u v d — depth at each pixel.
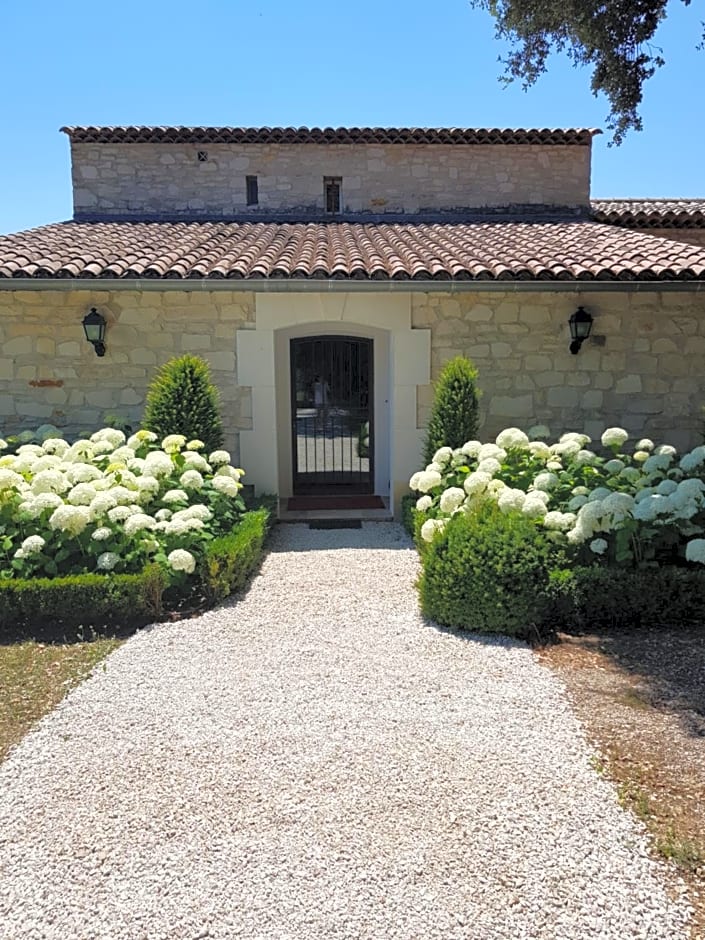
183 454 6.85
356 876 2.64
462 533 5.25
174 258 8.35
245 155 12.89
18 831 2.93
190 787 3.19
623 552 5.16
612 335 8.64
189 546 5.84
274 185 12.95
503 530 5.18
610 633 4.98
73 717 3.85
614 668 4.40
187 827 2.92
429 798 3.09
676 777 3.23
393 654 4.65
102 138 12.68
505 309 8.59
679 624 5.08
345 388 10.72
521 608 4.89
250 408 8.66
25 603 5.11
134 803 3.09
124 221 12.23
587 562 5.38
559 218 12.83
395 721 3.76
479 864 2.69
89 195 12.84
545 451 6.82
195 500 6.69
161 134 12.63
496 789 3.15
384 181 13.02
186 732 3.68
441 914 2.46
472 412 7.96
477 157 13.07
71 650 4.80
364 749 3.49
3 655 4.73
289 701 4.00
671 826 2.90
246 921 2.45
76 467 6.05
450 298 8.57
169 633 5.06
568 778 3.23
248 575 6.41
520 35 7.96
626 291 8.09
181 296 8.47
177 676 4.34
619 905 2.50
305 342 10.57
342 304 8.53
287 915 2.47
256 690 4.15
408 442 8.83
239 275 7.73
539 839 2.82
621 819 2.94
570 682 4.21
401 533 8.40
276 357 10.27
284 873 2.66
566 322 8.61
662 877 2.63
